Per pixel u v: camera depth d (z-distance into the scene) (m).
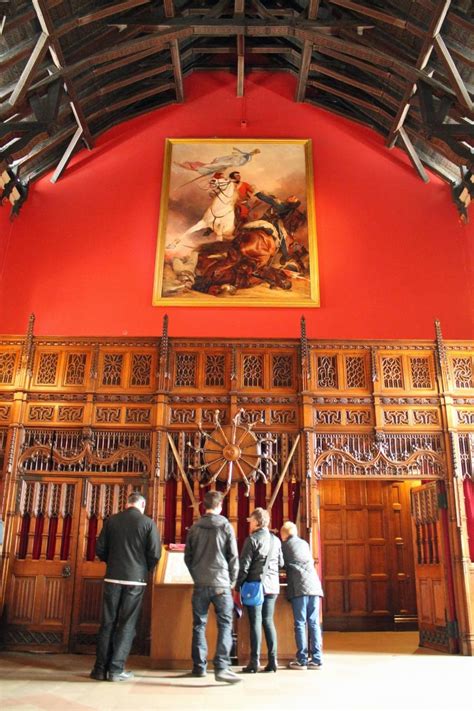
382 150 11.77
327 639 9.46
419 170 11.27
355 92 11.45
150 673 6.28
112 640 6.05
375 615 10.82
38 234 11.03
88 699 5.05
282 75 12.48
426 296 10.60
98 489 8.59
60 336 9.16
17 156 9.52
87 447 8.67
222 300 10.60
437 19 8.51
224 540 5.97
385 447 8.77
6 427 8.79
